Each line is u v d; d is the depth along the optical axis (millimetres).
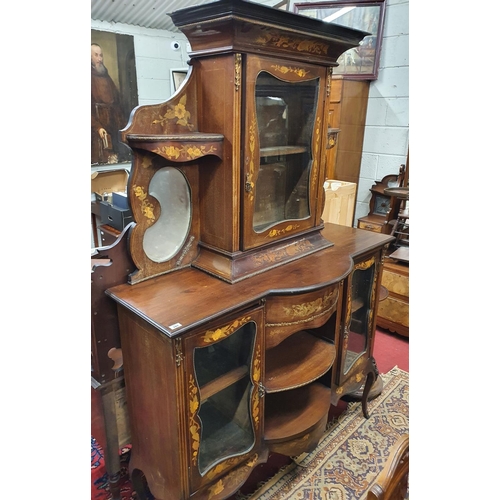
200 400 1004
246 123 1079
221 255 1189
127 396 1171
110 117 3131
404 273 2234
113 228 2188
